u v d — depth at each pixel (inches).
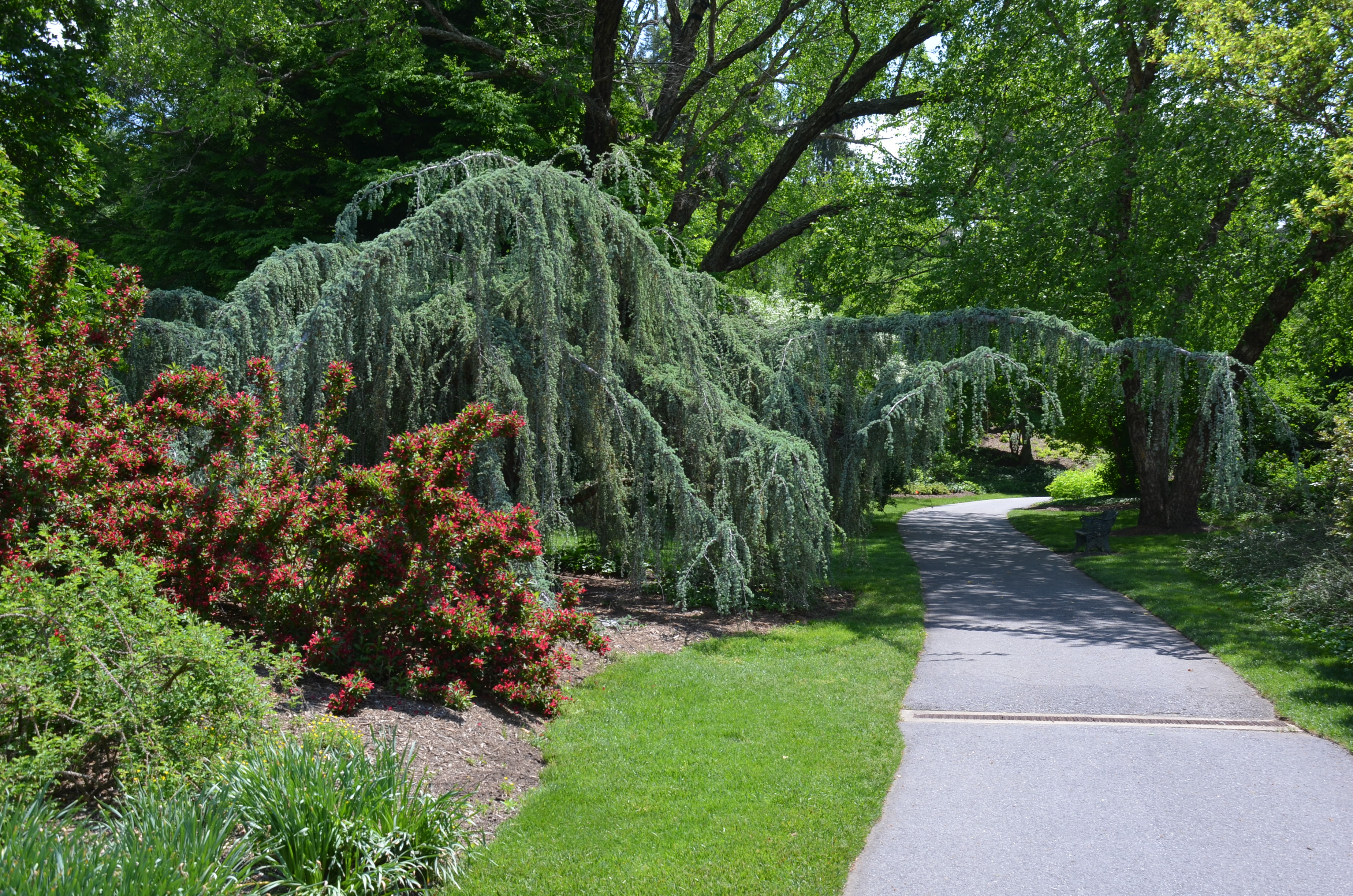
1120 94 791.7
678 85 928.3
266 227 694.5
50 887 118.5
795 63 1107.3
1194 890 173.9
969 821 207.3
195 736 170.2
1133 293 682.2
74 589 172.4
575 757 242.5
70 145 522.6
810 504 443.2
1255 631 402.9
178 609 222.7
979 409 500.7
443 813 179.0
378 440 409.7
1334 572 431.8
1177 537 753.0
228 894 134.6
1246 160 655.1
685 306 461.4
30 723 163.9
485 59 766.5
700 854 184.5
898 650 380.5
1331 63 563.2
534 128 745.6
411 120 741.3
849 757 244.8
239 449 257.8
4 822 131.0
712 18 931.3
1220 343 746.8
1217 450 511.5
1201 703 303.7
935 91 834.8
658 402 470.9
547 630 288.8
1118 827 203.8
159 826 141.3
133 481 244.8
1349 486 380.8
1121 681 332.5
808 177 1249.4
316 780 163.0
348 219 409.4
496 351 391.9
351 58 722.2
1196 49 622.2
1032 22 741.3
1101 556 686.5
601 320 415.5
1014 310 534.6
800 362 525.0
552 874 174.2
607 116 721.6
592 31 777.6
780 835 194.5
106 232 847.1
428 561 272.5
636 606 469.4
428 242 374.0
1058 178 711.7
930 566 661.3
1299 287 724.7
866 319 544.4
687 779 227.6
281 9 708.0
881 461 530.3
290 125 767.1
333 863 156.1
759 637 405.7
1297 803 217.0
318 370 347.3
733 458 450.0
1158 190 675.4
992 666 356.8
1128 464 1241.4
